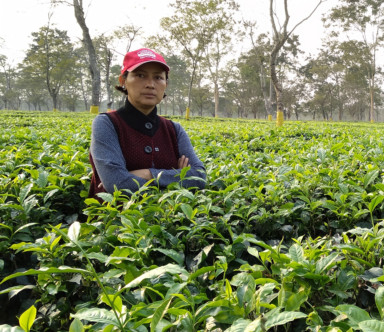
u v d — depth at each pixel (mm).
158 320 996
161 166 2600
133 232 1562
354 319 1020
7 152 3924
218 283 1379
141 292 1277
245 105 71000
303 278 1287
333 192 2398
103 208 1891
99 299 1448
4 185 2510
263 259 1434
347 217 2088
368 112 101875
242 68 58250
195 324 1107
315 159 3504
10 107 94500
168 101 94250
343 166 3189
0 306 1769
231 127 9977
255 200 2205
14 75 76750
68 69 57188
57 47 50875
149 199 2166
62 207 2594
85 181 2693
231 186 2295
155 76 2479
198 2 25875
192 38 27688
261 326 933
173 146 2725
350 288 1330
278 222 2031
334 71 62500
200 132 7488
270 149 5328
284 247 1766
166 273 1354
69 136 5449
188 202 2148
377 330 906
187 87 73188
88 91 87062
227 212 2117
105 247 1674
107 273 1360
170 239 1661
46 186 2619
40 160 3439
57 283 1534
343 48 50188
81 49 61844
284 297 1151
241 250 1688
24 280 1773
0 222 2064
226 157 4066
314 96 68688
